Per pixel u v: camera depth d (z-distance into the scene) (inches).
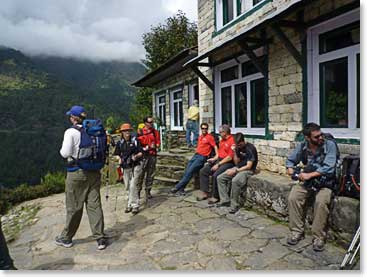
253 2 275.6
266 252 154.8
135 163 231.0
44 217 249.4
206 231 187.3
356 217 144.9
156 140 275.6
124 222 212.1
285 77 228.8
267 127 249.6
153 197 278.4
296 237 161.8
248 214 216.4
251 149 229.9
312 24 200.5
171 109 553.9
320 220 153.3
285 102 229.3
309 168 158.7
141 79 565.9
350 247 135.9
